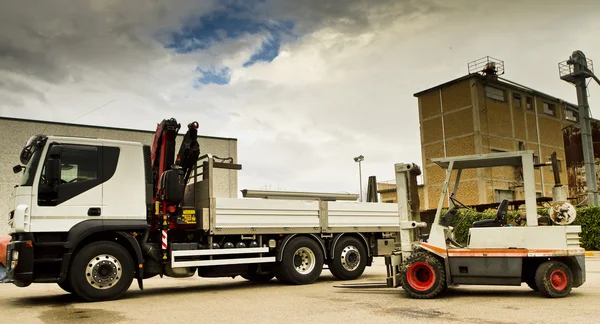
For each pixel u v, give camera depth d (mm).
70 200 9570
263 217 11930
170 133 11586
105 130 23438
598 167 34750
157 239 10820
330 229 13047
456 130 40969
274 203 12148
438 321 6977
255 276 13805
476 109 39656
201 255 11000
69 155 9727
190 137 11703
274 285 12430
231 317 7629
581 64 26547
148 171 10609
